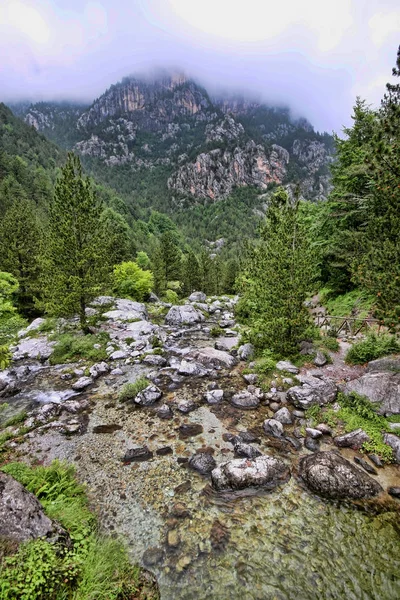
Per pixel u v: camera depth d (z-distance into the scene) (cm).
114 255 3878
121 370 1504
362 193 1934
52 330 2092
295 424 1012
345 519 650
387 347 1188
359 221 2033
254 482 737
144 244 9619
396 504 687
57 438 942
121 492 728
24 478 706
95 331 2030
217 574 541
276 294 1377
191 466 817
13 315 2334
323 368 1290
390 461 815
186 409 1113
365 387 1039
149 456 860
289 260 1327
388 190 876
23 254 2703
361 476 745
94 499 705
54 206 1730
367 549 586
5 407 1155
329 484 723
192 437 952
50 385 1346
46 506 626
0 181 7406
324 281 2406
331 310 1917
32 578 438
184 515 664
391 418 942
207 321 2909
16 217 2684
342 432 941
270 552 581
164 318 2983
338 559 568
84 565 505
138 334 2088
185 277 5584
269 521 648
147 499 707
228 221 18238
